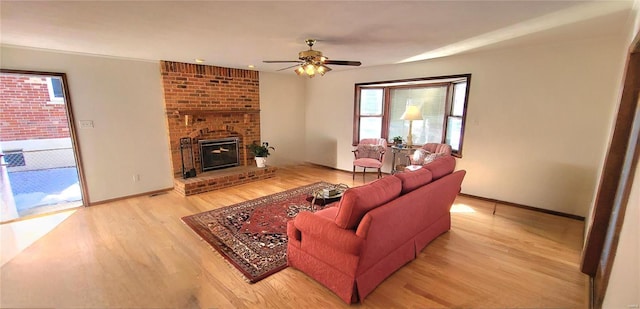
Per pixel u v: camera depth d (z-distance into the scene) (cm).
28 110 575
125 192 430
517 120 383
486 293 216
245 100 554
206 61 451
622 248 153
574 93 340
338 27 263
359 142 577
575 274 238
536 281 230
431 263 256
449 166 293
